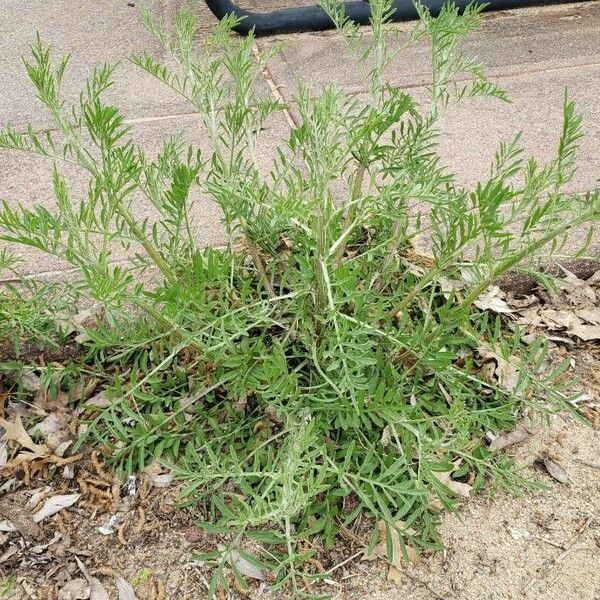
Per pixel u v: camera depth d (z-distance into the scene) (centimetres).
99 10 522
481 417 217
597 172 334
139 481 218
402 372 225
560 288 274
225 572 197
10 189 333
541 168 333
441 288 252
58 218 180
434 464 181
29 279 270
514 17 498
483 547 202
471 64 227
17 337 239
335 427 206
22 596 192
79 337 245
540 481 218
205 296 227
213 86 219
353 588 194
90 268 183
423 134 228
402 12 484
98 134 180
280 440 216
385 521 192
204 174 333
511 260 185
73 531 207
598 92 402
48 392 239
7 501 213
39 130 381
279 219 181
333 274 193
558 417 236
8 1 546
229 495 210
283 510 159
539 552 201
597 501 213
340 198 316
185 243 234
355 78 423
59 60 450
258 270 238
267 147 358
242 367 204
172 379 229
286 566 196
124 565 200
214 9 467
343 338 185
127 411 211
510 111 387
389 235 247
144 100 403
